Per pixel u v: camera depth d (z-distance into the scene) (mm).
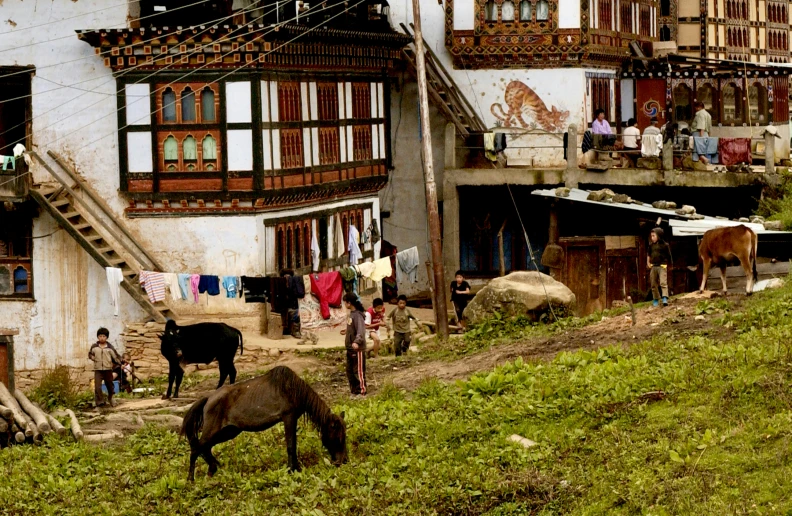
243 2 30234
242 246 29531
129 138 29672
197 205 29531
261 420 17734
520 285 27688
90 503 17797
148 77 29438
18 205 29766
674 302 24234
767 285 24203
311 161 31484
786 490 14258
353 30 32344
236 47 28766
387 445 18516
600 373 19641
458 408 19656
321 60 31703
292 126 30547
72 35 30109
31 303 30500
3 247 30609
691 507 14375
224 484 17734
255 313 29562
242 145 29234
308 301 29406
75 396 24812
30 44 30250
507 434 18219
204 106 29391
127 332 29422
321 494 16891
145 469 18969
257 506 16797
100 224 30000
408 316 27188
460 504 16094
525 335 25266
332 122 32625
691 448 15922
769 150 32656
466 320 28406
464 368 22922
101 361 24094
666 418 17234
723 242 23750
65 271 30297
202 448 17922
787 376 17484
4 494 18266
